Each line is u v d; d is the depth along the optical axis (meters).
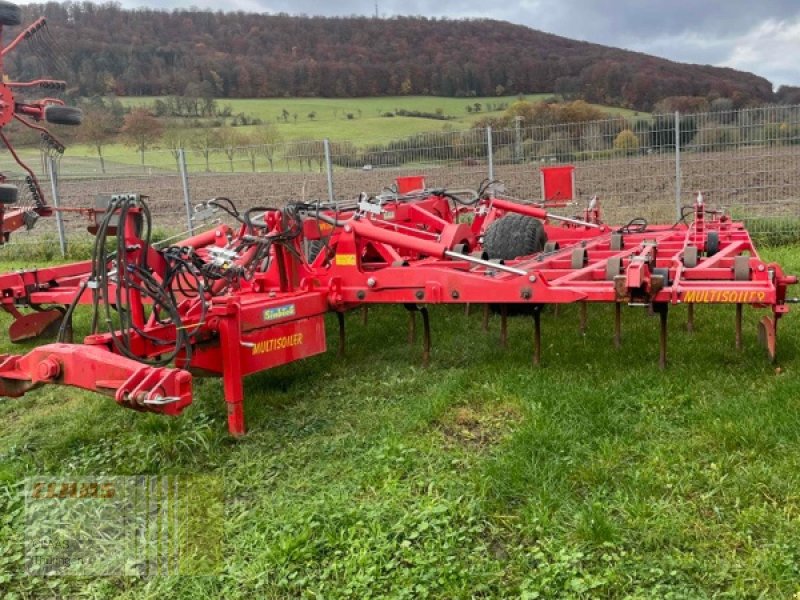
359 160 16.59
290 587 2.97
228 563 3.17
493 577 2.94
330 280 5.28
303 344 5.03
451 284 5.04
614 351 5.47
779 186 14.27
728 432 3.85
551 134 14.57
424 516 3.31
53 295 6.29
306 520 3.32
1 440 4.65
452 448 4.07
